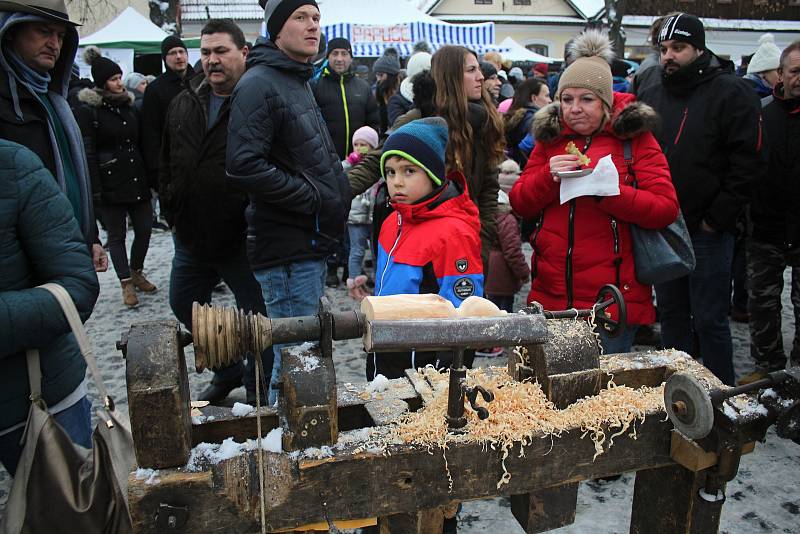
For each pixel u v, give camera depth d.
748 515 2.35
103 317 4.76
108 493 1.29
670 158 2.99
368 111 6.27
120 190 4.88
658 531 1.59
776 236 3.27
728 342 3.06
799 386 1.29
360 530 2.17
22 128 1.97
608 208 2.41
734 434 1.30
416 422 1.32
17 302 1.52
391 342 1.17
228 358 1.18
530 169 2.69
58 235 1.65
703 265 2.99
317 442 1.22
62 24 1.96
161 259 6.54
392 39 12.83
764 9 23.55
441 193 2.17
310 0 2.47
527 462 1.32
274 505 1.18
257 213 2.60
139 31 12.28
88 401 1.95
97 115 4.78
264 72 2.46
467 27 13.65
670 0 23.33
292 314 2.67
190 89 3.13
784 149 3.15
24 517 1.33
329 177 2.65
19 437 1.70
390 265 2.19
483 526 2.32
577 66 2.43
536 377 1.47
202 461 1.18
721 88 2.88
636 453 1.42
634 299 2.52
